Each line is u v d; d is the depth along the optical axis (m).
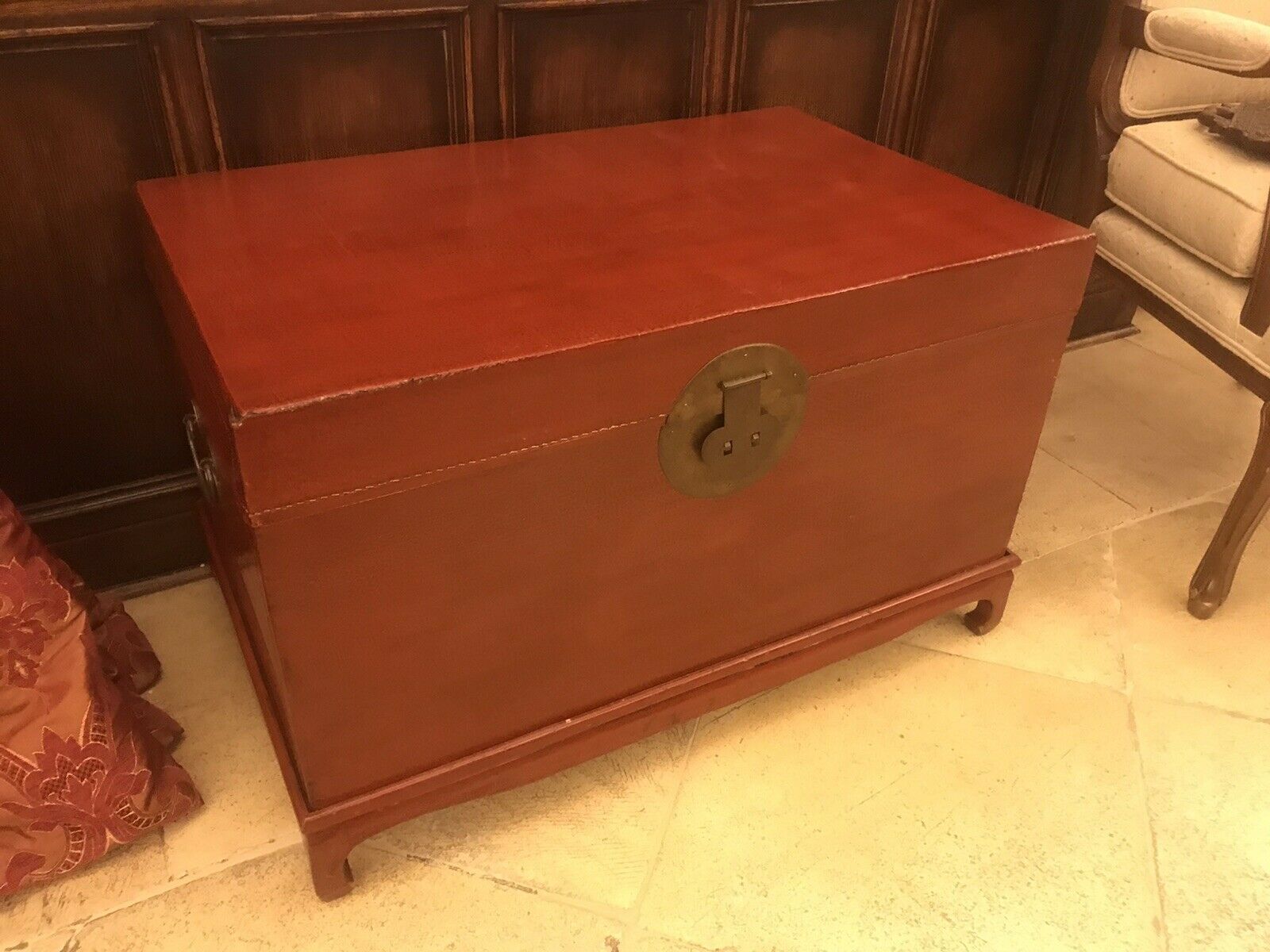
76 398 1.25
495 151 1.24
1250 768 1.19
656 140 1.29
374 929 0.99
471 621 0.92
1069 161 1.81
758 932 1.00
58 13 1.03
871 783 1.16
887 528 1.15
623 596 1.00
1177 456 1.75
